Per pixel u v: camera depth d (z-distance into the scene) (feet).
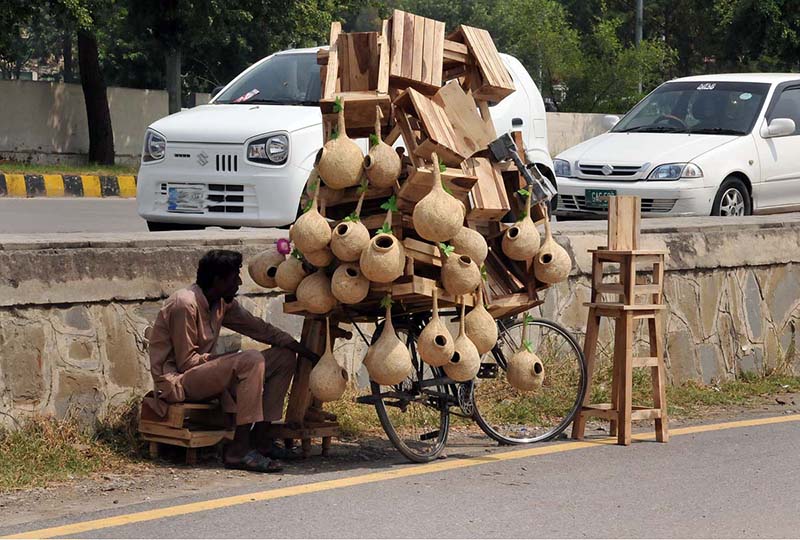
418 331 31.78
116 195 99.91
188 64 189.88
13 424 29.68
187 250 33.76
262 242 35.63
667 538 24.35
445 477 29.30
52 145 127.03
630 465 31.19
